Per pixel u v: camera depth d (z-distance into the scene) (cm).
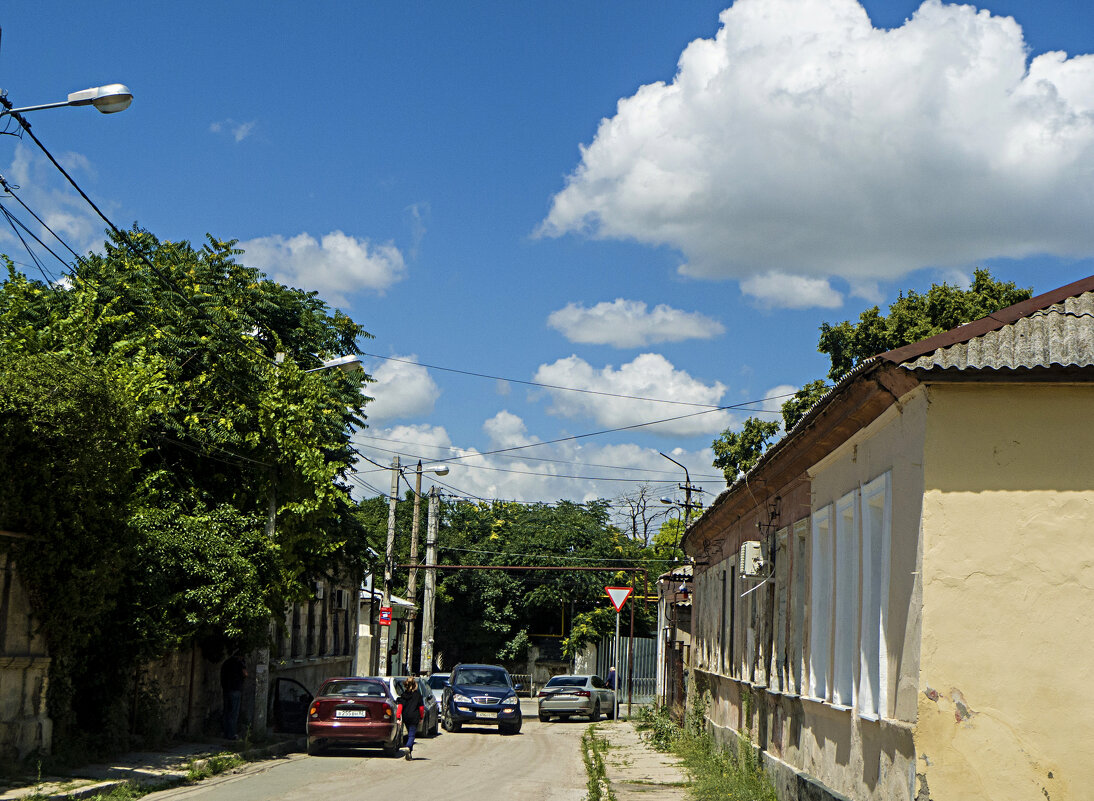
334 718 2223
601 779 1880
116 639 1814
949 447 934
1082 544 914
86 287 2078
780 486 1593
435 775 1895
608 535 6384
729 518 2142
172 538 2014
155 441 2169
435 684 4094
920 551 928
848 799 1124
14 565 1505
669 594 3703
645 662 4919
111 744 1786
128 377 2055
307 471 2305
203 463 2333
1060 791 884
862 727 1091
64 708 1642
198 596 1998
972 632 909
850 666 1198
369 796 1538
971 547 920
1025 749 892
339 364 2356
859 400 1055
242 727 2456
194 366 2336
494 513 6606
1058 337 974
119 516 1659
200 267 2612
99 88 1177
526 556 6016
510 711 3331
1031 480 926
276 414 2292
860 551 1141
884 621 1028
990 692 901
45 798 1290
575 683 4147
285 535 2350
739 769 1708
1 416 1470
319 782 1708
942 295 2825
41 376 1517
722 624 2306
